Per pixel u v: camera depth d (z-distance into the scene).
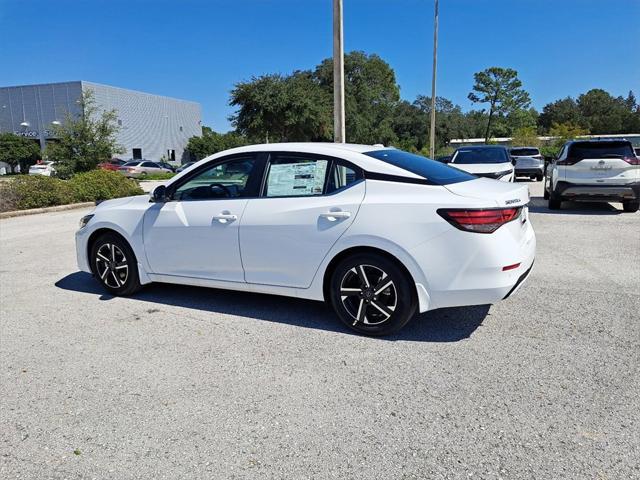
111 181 16.56
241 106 37.22
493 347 3.88
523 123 78.75
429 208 3.79
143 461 2.58
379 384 3.33
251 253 4.50
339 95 11.46
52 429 2.89
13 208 13.39
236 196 4.66
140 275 5.23
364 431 2.80
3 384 3.45
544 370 3.47
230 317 4.69
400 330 4.22
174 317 4.73
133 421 2.96
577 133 50.78
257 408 3.07
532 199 14.30
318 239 4.15
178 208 4.91
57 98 48.53
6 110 50.44
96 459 2.61
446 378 3.39
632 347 3.81
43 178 14.71
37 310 5.02
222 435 2.79
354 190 4.11
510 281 3.79
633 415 2.88
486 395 3.15
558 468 2.44
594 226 9.32
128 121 52.28
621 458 2.50
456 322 4.42
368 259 4.00
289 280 4.38
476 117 84.19
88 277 6.32
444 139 72.38
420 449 2.62
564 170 10.95
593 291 5.26
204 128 80.88
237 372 3.55
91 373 3.59
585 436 2.69
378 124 58.72
